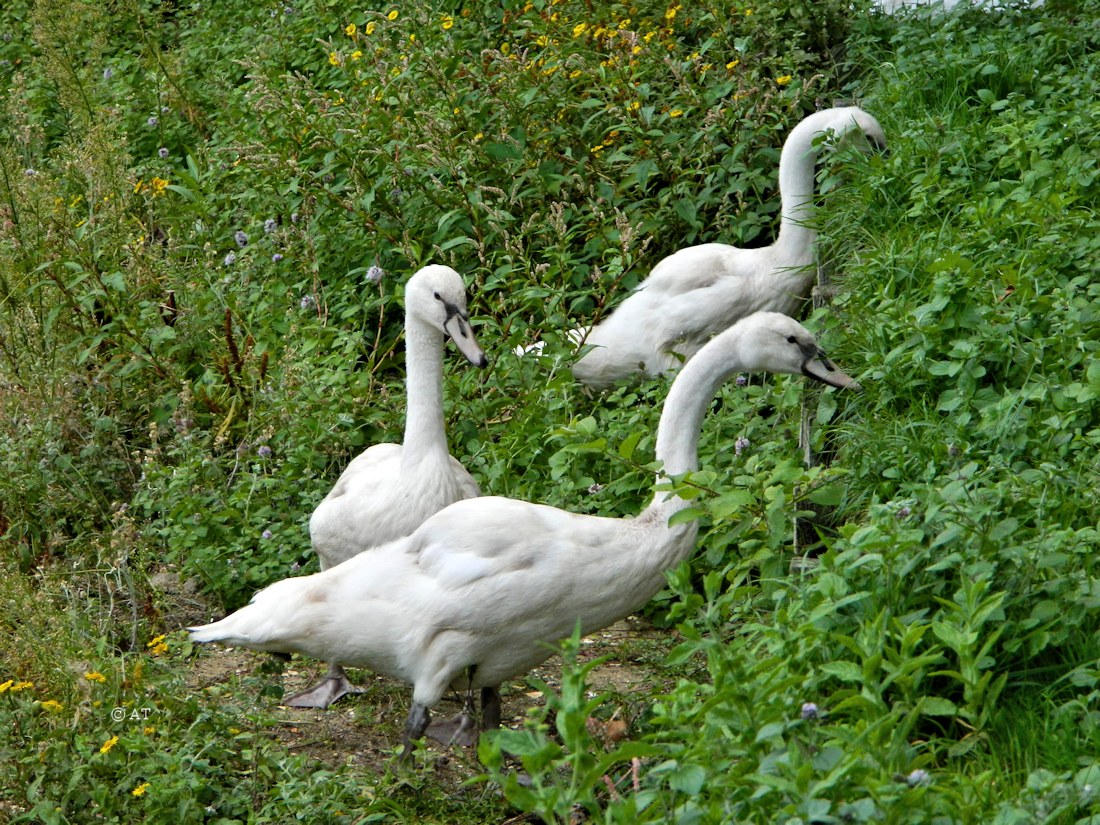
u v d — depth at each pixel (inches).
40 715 234.4
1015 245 298.8
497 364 321.4
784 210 342.6
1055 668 181.2
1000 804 153.5
